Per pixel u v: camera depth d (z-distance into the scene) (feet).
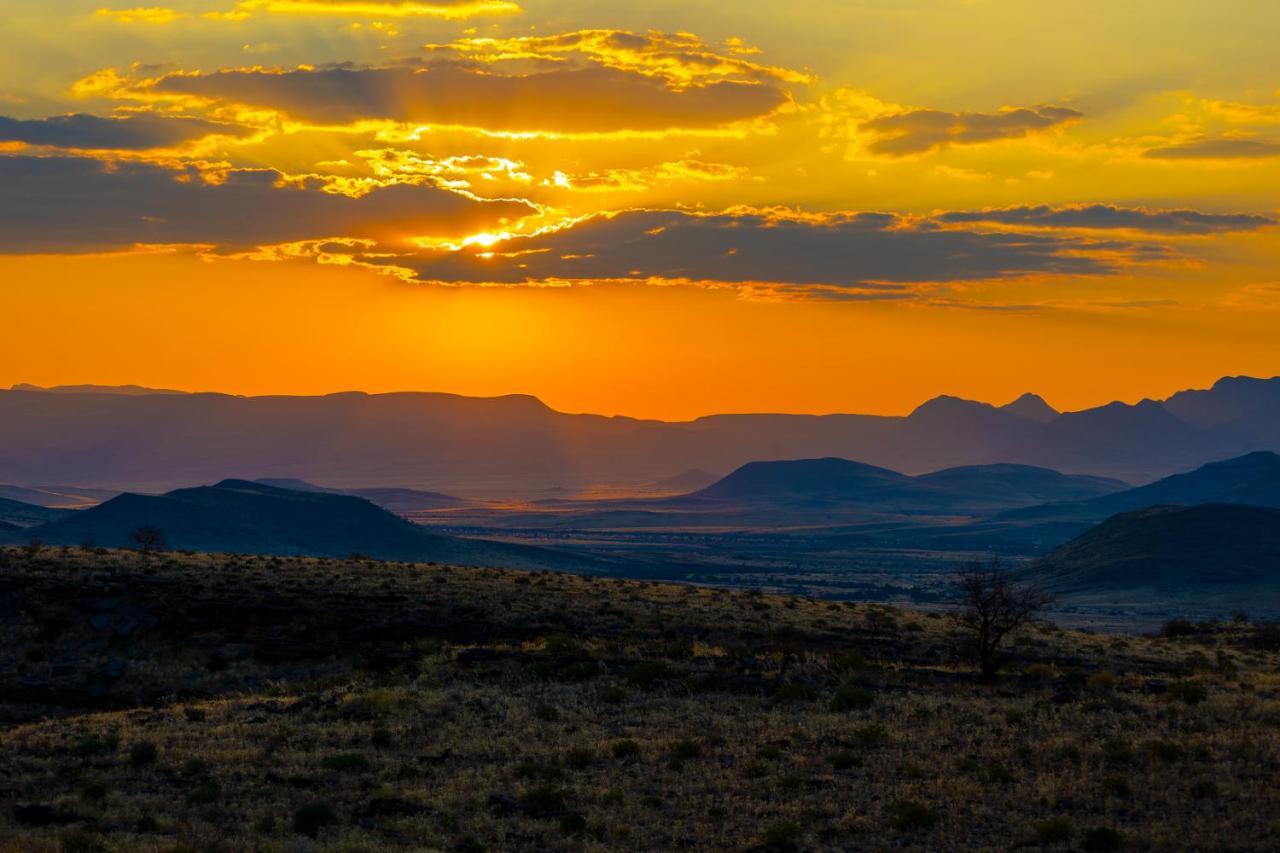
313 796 115.14
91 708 164.76
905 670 174.09
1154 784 114.93
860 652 191.31
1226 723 139.03
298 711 148.25
